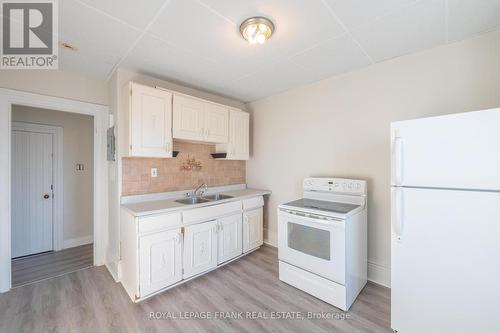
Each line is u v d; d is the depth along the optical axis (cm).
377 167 232
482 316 132
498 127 126
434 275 147
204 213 245
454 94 190
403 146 157
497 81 173
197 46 194
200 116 276
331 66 237
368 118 238
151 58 215
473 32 175
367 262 238
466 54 185
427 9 148
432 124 146
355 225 208
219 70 244
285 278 233
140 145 222
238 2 141
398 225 158
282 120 321
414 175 153
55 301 201
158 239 208
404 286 159
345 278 189
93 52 203
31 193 312
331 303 197
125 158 239
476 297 134
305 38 182
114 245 247
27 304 196
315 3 142
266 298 208
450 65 192
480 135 131
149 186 260
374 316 184
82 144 354
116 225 240
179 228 223
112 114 252
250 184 370
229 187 348
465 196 136
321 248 205
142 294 197
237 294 214
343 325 174
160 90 238
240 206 289
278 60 221
